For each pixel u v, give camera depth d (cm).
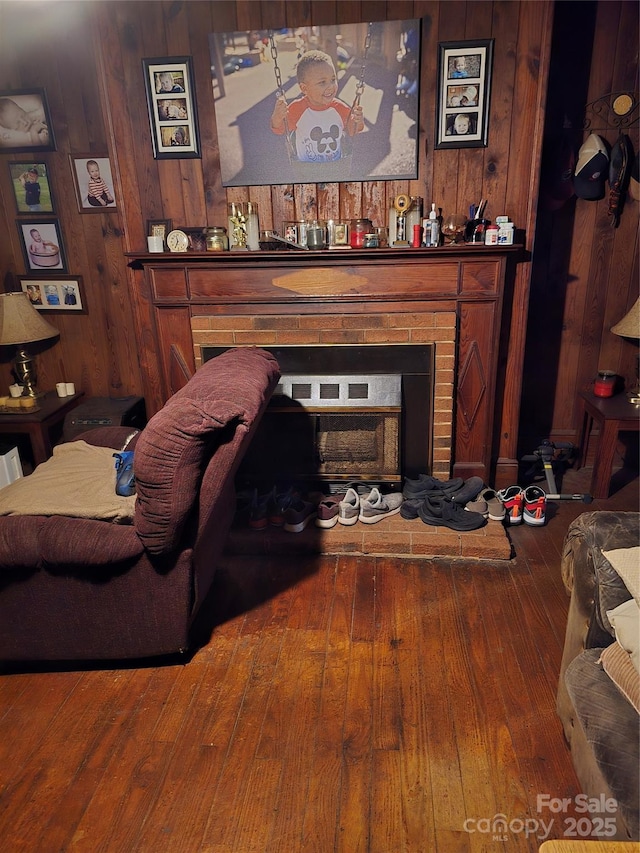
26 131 312
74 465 235
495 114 261
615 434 299
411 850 145
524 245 272
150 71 267
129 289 301
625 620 139
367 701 189
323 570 259
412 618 227
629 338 326
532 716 181
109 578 192
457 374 286
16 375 348
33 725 185
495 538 263
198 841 149
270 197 283
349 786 161
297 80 264
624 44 280
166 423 171
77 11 290
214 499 191
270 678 200
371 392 277
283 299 279
